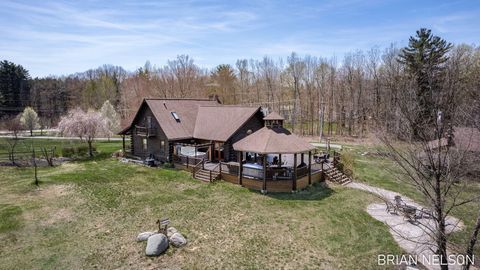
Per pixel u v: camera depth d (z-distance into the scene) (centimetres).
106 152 3572
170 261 1215
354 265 1192
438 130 825
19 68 8188
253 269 1166
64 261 1219
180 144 2792
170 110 3062
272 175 2091
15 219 1598
